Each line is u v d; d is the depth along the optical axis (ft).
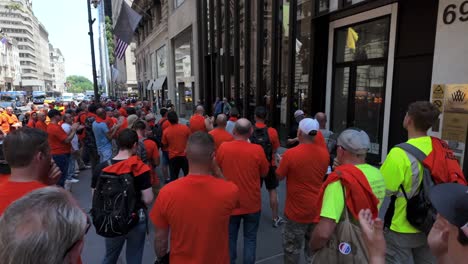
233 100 45.21
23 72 366.84
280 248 13.30
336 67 27.07
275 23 32.94
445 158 7.25
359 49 24.61
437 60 17.71
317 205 6.80
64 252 3.21
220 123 16.02
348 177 6.28
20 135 5.97
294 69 30.32
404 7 20.44
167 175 22.86
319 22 26.96
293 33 29.86
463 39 16.31
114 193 8.75
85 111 30.04
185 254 6.54
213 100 53.47
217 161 10.78
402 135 21.13
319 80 27.86
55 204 3.37
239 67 42.86
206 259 6.52
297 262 10.58
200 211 6.50
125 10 55.83
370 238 5.03
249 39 39.58
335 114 27.58
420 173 7.17
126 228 8.80
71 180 24.06
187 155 6.91
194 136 6.90
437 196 3.81
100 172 9.36
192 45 62.03
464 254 3.32
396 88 21.39
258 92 37.14
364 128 24.52
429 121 7.53
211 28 51.70
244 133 10.75
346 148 6.83
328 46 27.27
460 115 15.87
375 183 6.66
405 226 7.47
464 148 15.80
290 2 29.58
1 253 3.03
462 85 15.71
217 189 6.73
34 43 408.05
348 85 25.82
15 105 102.27
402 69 20.84
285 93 32.45
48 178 6.68
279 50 33.06
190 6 60.08
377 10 22.38
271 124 34.14
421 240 7.48
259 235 14.47
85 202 19.74
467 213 3.31
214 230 6.58
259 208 10.89
